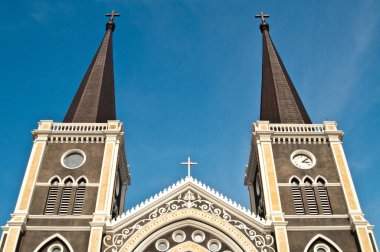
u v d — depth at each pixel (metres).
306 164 44.78
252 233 39.66
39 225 39.91
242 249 39.00
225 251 39.25
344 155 45.03
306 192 42.91
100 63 55.94
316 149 45.78
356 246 39.12
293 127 47.25
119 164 47.97
